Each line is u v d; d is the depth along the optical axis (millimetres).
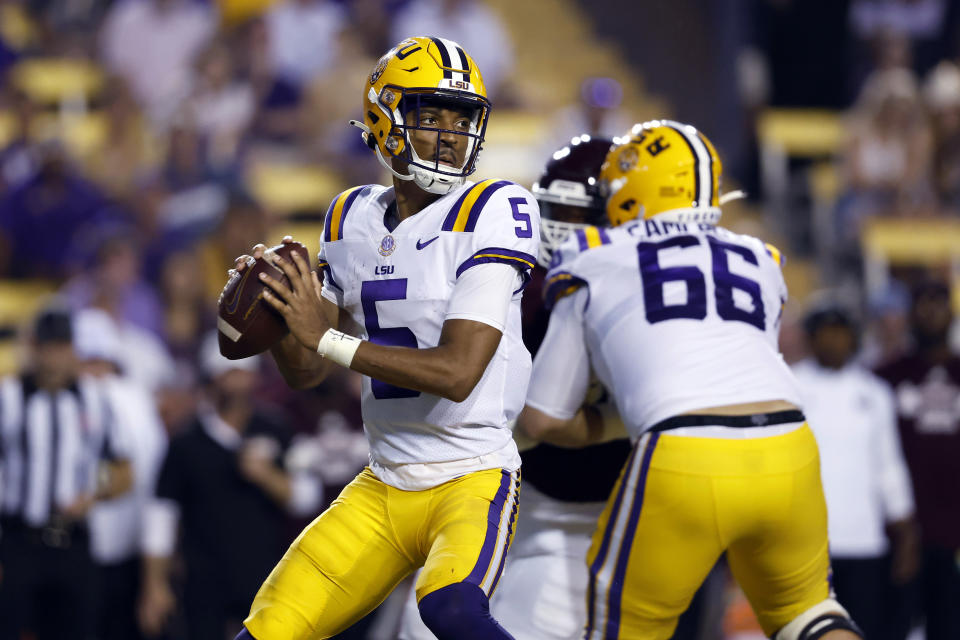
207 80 35688
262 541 19766
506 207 9719
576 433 11969
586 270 11734
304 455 19891
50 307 20906
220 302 9891
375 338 10070
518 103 39281
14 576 19750
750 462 10867
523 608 12438
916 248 34531
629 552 11031
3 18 41656
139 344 27406
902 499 19203
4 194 32469
